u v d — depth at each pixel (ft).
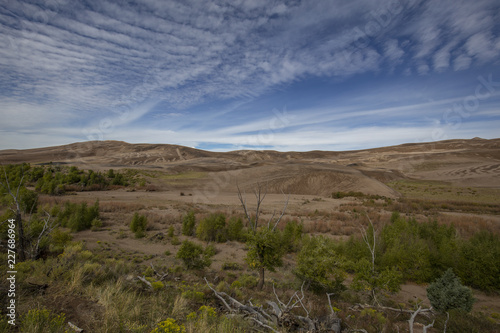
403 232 66.49
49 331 14.56
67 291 21.85
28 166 209.56
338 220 108.78
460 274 49.32
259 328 20.07
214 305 25.91
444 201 159.53
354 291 41.93
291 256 64.03
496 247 49.34
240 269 51.75
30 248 39.22
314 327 20.58
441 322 29.07
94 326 16.62
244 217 107.24
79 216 77.51
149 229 85.10
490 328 28.12
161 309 21.67
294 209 140.36
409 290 46.39
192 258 47.98
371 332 23.65
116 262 41.86
